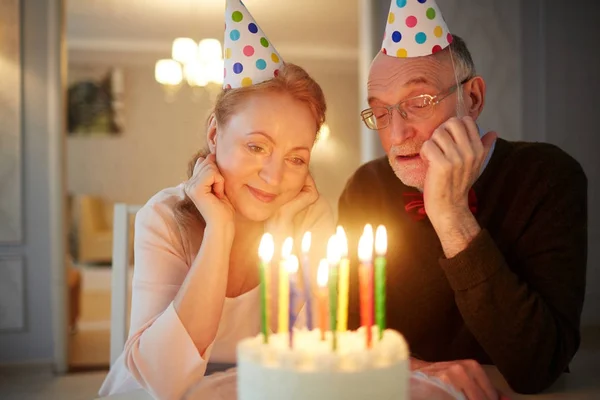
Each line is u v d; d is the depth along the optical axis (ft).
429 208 3.56
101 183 27.89
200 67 19.19
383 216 4.85
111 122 27.81
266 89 3.44
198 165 3.68
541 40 12.74
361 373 1.90
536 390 3.51
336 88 28.40
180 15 22.07
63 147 12.78
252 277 4.05
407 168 4.14
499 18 12.61
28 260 12.87
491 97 12.70
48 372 12.21
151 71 27.78
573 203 4.11
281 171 3.51
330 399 1.90
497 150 4.35
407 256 4.62
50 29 12.76
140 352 3.18
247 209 3.61
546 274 3.92
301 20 22.76
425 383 2.76
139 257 3.84
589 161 13.02
